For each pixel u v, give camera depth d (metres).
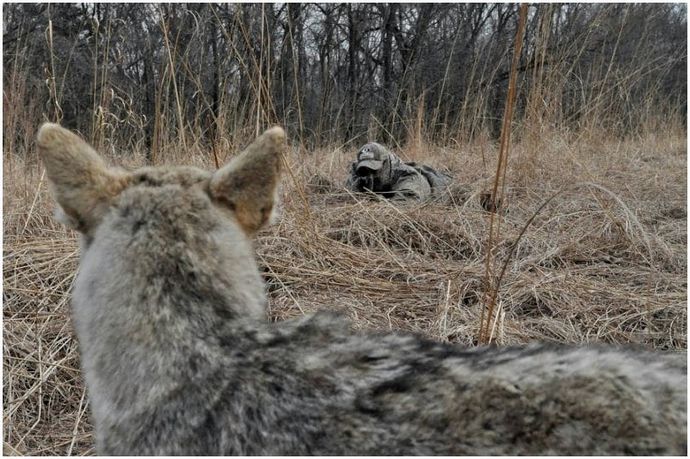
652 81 11.64
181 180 2.22
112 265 2.07
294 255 5.42
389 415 1.85
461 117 10.82
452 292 4.87
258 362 1.99
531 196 7.40
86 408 3.56
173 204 2.12
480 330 3.90
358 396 1.91
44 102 8.86
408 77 16.64
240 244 2.18
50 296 4.52
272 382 1.95
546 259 5.62
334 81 16.38
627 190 7.65
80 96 12.27
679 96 12.98
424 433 1.81
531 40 10.50
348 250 5.52
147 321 2.01
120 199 2.15
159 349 1.99
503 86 14.74
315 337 2.11
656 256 5.64
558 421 1.76
